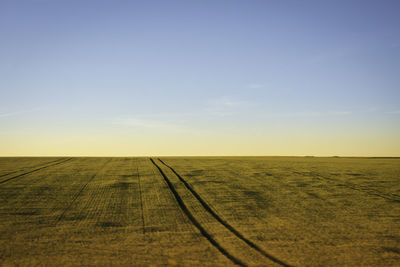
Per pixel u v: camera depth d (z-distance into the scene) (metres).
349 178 36.97
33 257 13.87
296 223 19.95
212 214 22.00
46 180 34.44
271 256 14.33
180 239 16.69
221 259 13.82
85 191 28.98
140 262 13.35
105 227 18.80
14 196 26.88
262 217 21.30
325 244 16.05
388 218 21.19
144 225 19.25
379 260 13.91
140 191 29.06
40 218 20.62
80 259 13.66
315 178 36.84
